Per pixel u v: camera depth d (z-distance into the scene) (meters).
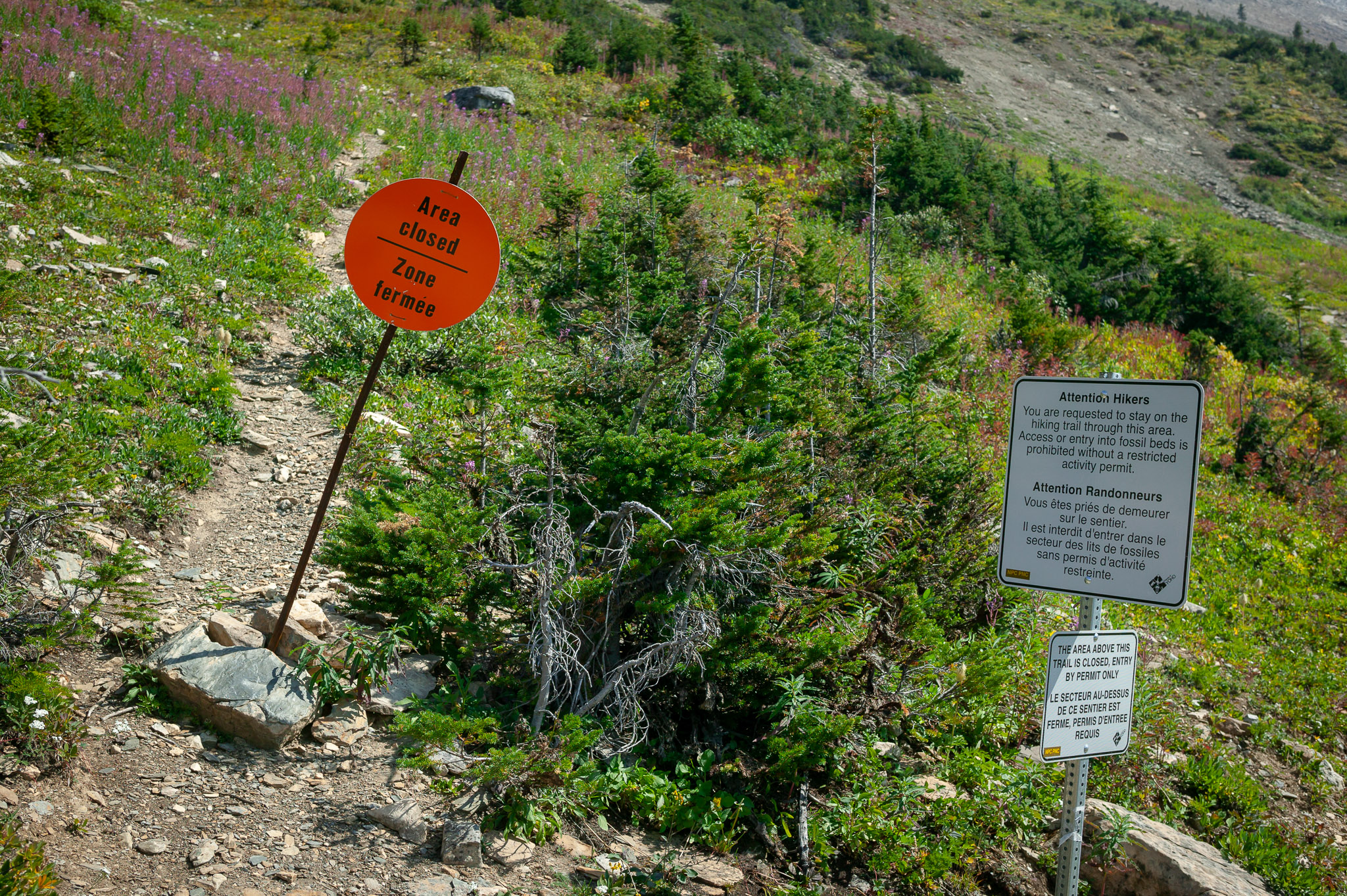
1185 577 3.10
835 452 6.07
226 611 4.79
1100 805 4.80
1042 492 3.36
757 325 5.54
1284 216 47.91
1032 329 14.73
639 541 4.36
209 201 11.98
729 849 3.99
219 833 3.38
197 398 7.15
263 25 29.53
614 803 4.12
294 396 7.91
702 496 4.71
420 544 4.41
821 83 46.47
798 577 4.89
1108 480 3.24
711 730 4.69
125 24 21.30
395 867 3.36
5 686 3.63
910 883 4.12
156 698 4.01
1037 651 6.14
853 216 19.39
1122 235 22.92
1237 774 5.72
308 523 6.01
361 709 4.17
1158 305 20.41
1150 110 64.19
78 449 5.10
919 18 73.69
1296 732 6.81
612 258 8.54
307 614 4.54
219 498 6.17
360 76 24.69
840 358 7.26
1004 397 11.52
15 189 9.85
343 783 3.76
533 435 5.81
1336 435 15.09
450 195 4.16
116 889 3.04
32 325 7.32
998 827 4.59
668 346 6.47
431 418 7.61
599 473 4.62
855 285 10.67
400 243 4.17
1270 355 20.61
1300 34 106.06
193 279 9.23
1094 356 15.90
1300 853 5.17
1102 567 3.25
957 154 24.91
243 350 8.42
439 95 23.27
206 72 17.39
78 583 4.15
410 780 3.83
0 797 3.26
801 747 4.15
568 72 28.22
